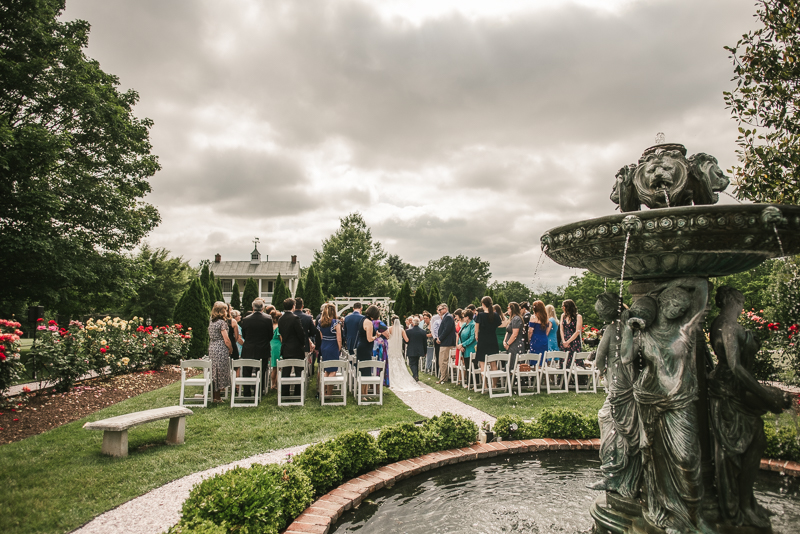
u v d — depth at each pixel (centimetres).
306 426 650
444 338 1153
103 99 1811
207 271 2394
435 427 539
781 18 553
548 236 337
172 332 1473
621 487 345
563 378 987
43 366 890
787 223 254
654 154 354
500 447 540
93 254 1770
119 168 1953
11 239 1418
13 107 1669
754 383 299
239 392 914
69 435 602
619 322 329
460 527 360
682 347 297
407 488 447
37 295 1630
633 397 342
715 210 255
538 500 414
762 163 580
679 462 286
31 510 369
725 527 304
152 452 535
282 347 823
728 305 320
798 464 452
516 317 970
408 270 9575
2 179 1460
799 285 700
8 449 541
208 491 320
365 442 466
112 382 1080
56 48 1686
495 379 1023
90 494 406
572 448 555
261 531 309
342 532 353
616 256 309
